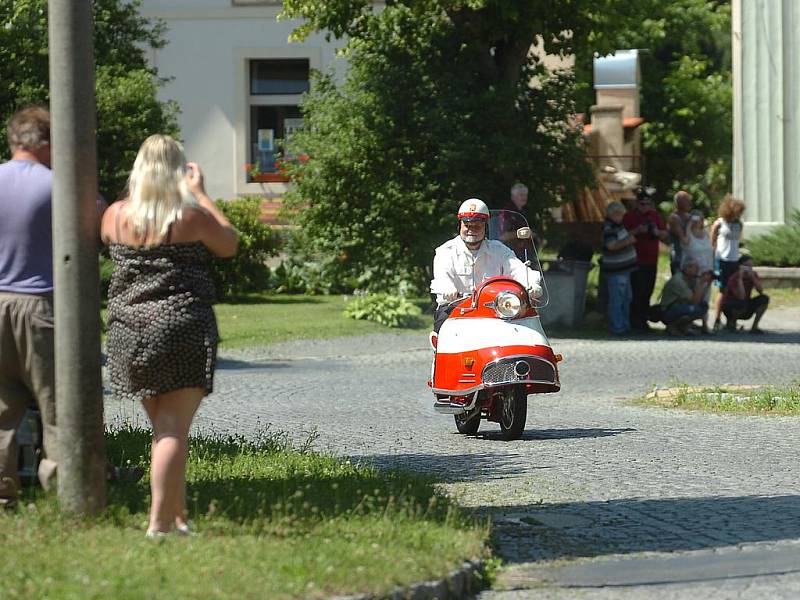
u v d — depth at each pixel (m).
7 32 64.75
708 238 67.94
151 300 19.17
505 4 68.31
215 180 103.00
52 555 17.50
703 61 157.62
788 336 66.75
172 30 102.19
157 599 15.48
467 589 18.67
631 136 129.88
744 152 92.94
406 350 62.25
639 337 66.44
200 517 20.23
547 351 34.22
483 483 27.39
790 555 21.00
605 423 37.69
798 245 87.31
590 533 22.64
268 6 101.50
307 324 70.81
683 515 24.08
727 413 39.72
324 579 16.73
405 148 73.25
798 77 91.81
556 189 72.88
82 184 20.09
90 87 20.20
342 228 75.50
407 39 73.25
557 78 73.50
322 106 75.94
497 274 35.47
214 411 41.22
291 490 23.22
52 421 20.86
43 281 20.78
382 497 22.89
